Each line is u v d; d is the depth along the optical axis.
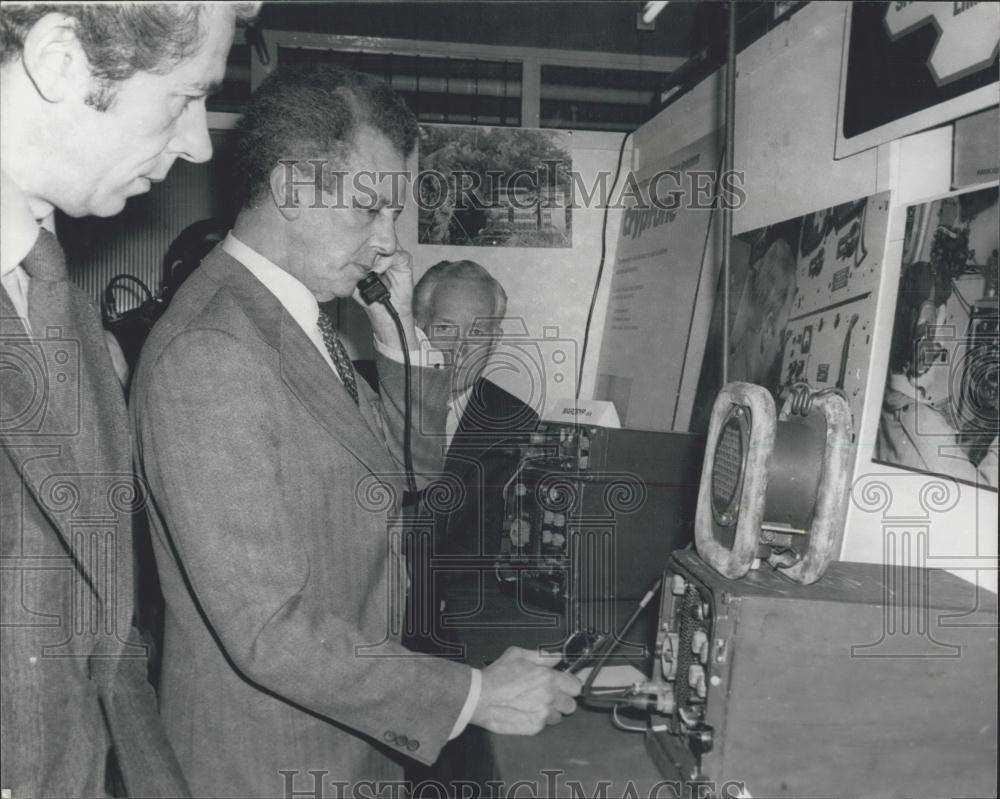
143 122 0.70
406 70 2.47
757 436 0.72
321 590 0.86
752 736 0.70
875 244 1.16
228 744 0.85
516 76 2.52
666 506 1.30
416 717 0.80
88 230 2.08
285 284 0.90
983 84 0.93
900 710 0.71
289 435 0.83
